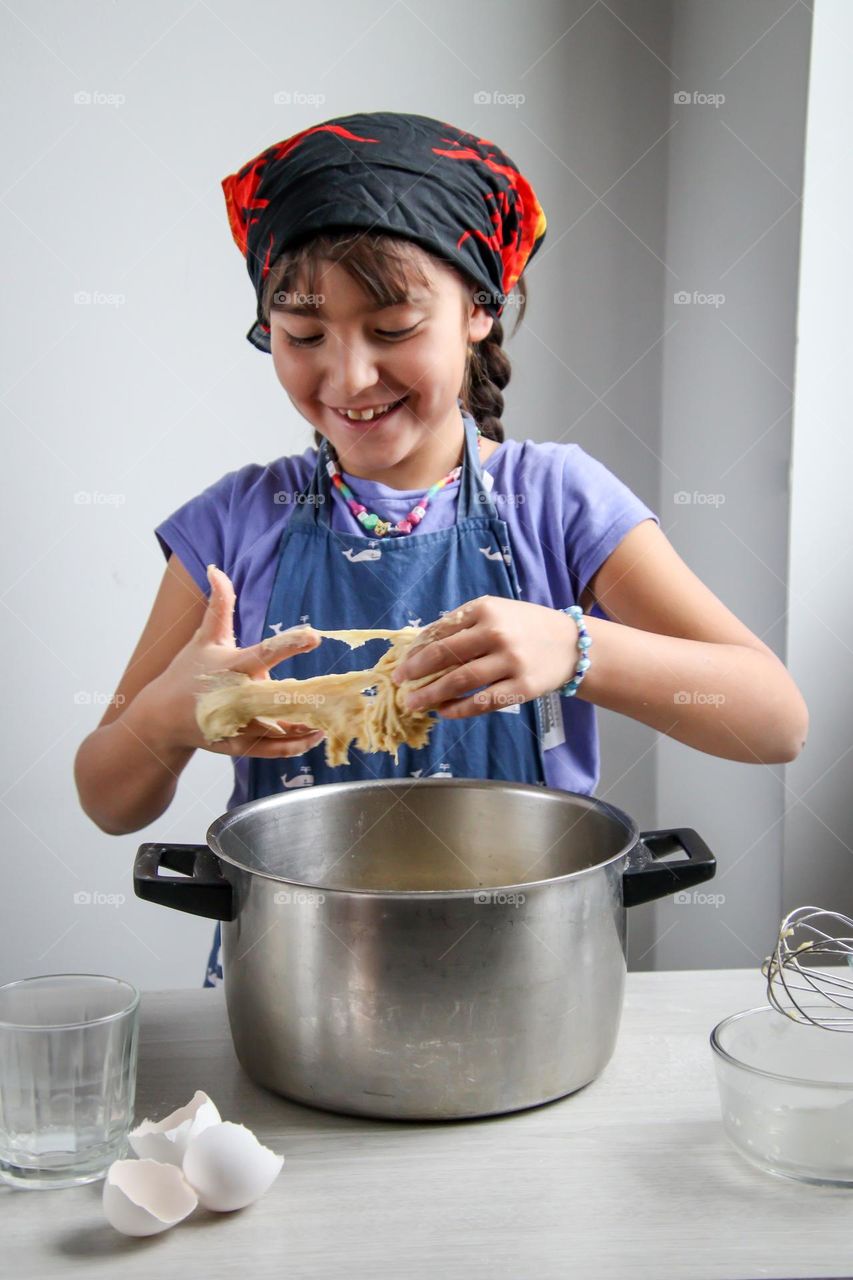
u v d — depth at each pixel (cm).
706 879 66
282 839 77
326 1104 62
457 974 59
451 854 82
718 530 140
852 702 130
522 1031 60
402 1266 50
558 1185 56
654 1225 53
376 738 86
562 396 146
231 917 64
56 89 132
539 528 105
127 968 149
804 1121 56
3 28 130
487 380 114
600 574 104
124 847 147
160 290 137
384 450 96
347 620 104
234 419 140
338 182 87
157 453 140
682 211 142
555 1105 64
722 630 101
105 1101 58
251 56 134
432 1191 56
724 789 142
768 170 125
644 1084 66
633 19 140
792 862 131
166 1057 69
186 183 135
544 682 81
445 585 104
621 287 145
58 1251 52
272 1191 56
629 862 68
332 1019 60
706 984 79
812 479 125
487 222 94
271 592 106
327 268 87
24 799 144
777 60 122
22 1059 56
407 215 87
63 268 135
